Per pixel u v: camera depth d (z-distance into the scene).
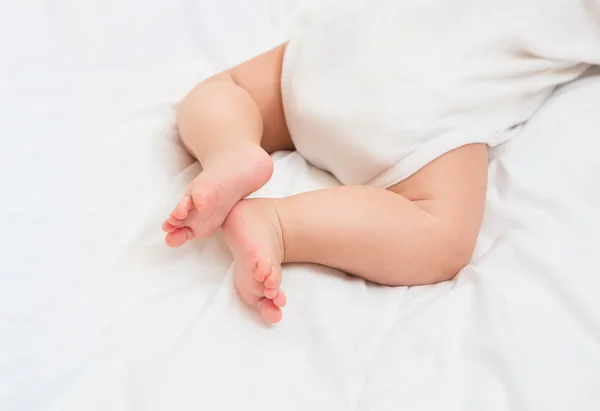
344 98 0.89
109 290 0.71
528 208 0.82
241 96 0.91
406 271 0.77
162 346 0.64
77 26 1.05
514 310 0.68
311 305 0.71
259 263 0.68
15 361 0.63
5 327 0.66
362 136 0.87
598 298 0.69
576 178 0.84
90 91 0.98
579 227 0.77
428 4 0.94
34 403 0.59
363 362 0.67
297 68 0.94
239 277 0.71
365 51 0.91
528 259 0.74
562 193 0.82
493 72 0.92
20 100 0.93
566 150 0.88
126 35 1.07
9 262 0.72
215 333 0.66
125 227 0.78
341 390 0.64
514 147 0.92
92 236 0.77
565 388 0.62
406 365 0.66
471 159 0.87
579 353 0.64
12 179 0.81
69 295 0.70
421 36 0.93
